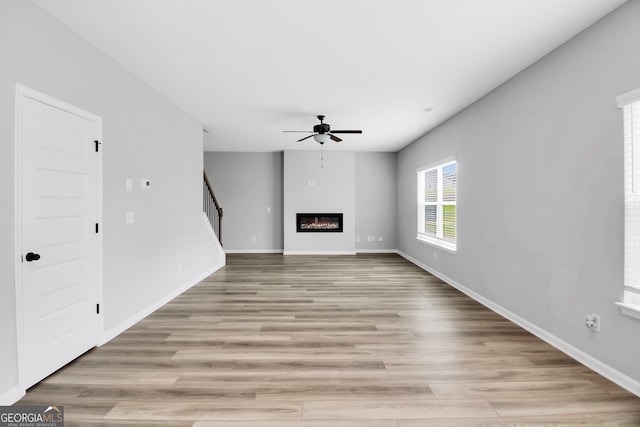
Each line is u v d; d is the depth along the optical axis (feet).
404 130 19.10
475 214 13.74
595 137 7.76
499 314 11.86
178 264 14.58
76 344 8.31
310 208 26.18
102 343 9.25
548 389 6.95
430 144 19.03
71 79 8.13
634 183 6.93
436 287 15.85
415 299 13.83
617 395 6.73
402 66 10.32
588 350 7.99
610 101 7.35
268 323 11.00
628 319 6.95
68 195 8.01
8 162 6.40
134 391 6.86
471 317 11.55
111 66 9.77
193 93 12.86
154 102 12.39
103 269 9.36
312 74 11.01
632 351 6.87
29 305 6.86
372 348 9.01
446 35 8.44
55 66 7.61
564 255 8.77
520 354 8.63
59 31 7.72
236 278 17.85
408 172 23.73
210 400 6.54
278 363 8.14
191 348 9.01
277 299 13.84
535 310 10.00
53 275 7.54
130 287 10.77
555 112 9.07
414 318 11.46
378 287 15.85
